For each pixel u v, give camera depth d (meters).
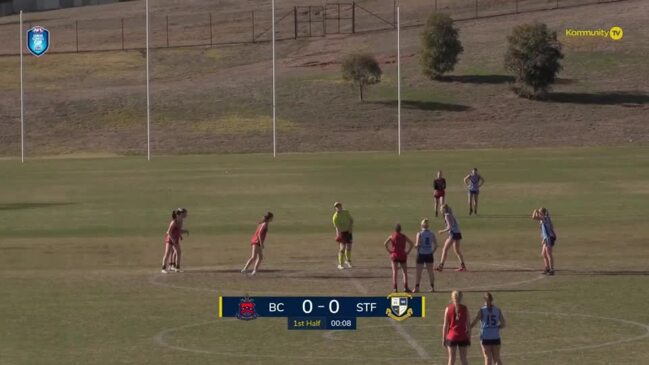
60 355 73.94
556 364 70.75
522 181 195.00
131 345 76.88
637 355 73.19
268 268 111.12
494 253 120.75
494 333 63.22
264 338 79.06
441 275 105.75
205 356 73.56
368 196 176.62
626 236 132.50
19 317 86.88
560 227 141.00
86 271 110.25
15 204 172.00
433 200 171.00
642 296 94.44
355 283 101.06
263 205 167.38
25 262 116.38
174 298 94.81
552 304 91.00
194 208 165.12
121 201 174.50
